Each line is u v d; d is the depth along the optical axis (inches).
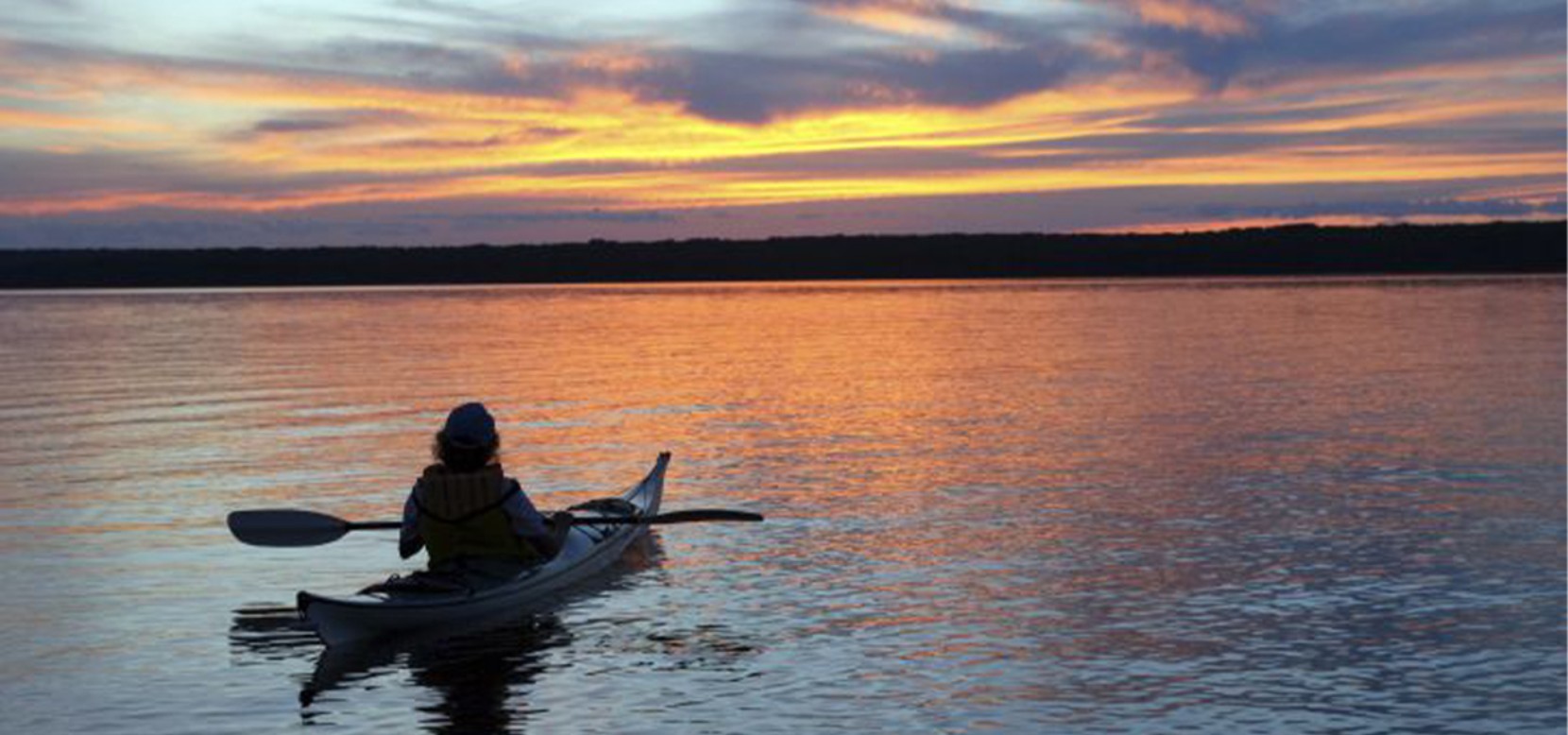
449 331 1950.1
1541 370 1100.5
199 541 475.5
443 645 348.5
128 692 311.6
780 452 680.4
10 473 623.8
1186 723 284.0
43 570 432.1
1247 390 962.7
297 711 297.3
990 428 764.6
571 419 826.8
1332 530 477.7
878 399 928.3
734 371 1173.1
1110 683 311.4
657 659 334.6
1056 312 2389.3
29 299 4330.7
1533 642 339.9
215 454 684.1
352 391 1015.6
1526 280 4852.4
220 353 1476.4
